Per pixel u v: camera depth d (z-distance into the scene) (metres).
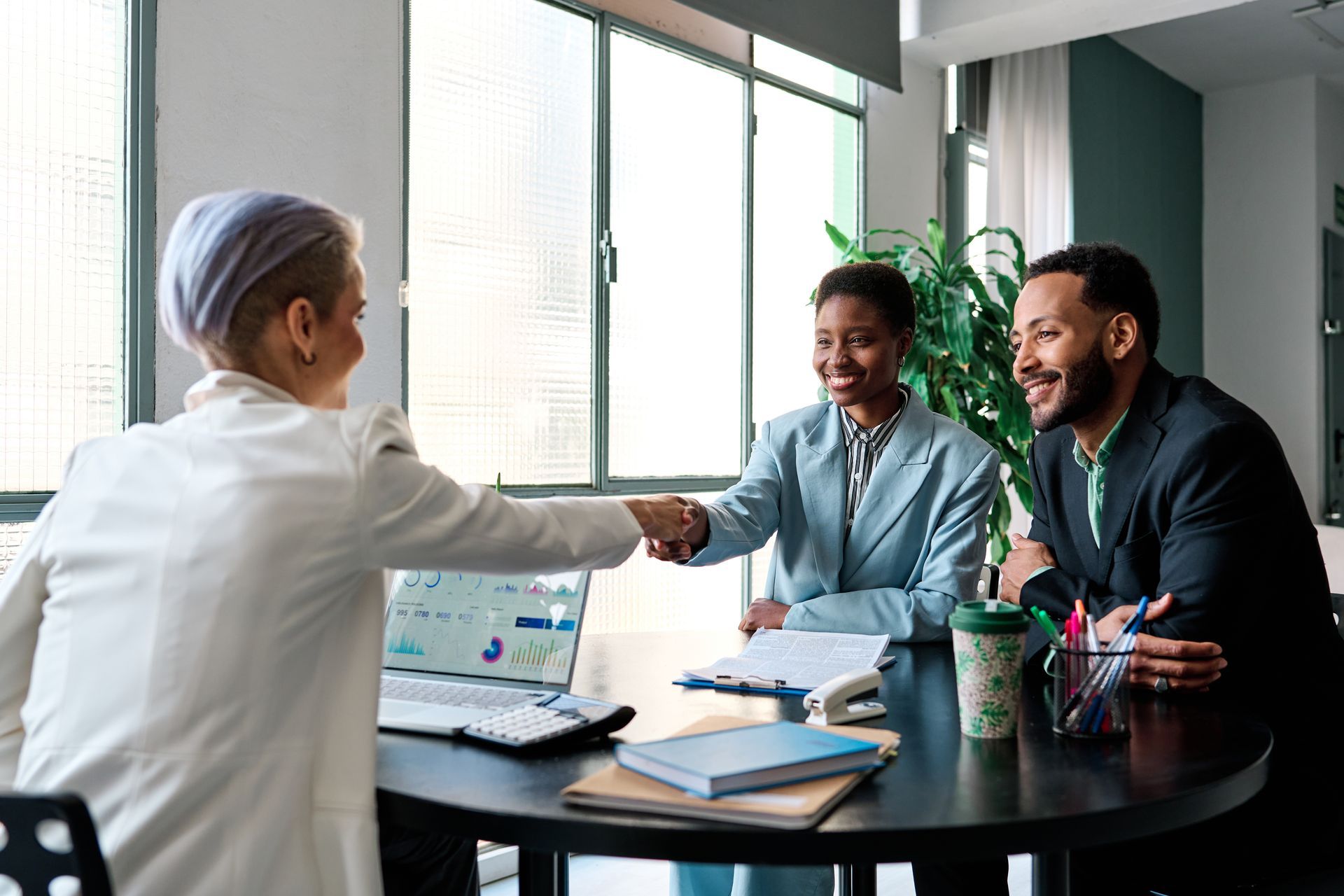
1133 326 1.54
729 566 3.72
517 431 3.01
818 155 4.05
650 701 1.33
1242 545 1.38
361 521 1.00
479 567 1.09
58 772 0.96
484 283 2.92
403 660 1.42
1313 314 6.00
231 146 2.34
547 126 3.08
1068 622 1.15
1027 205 4.83
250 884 0.94
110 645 0.98
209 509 0.98
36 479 2.14
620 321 3.33
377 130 2.61
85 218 2.19
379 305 2.62
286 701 0.98
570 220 3.15
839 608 1.75
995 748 1.09
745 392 3.76
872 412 1.93
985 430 3.72
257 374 1.10
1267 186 6.16
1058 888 1.13
